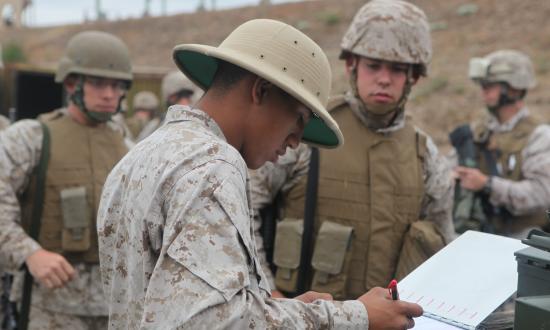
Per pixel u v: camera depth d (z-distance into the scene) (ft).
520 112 14.65
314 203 8.61
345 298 8.63
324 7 88.84
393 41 8.43
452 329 5.46
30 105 25.39
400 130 9.06
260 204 8.60
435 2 79.20
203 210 4.29
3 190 9.65
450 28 71.87
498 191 13.80
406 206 8.84
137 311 4.64
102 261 5.23
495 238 6.40
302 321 4.48
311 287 8.63
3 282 10.42
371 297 4.93
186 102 22.59
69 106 10.83
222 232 4.26
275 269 8.94
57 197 10.25
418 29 8.61
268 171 8.54
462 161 14.96
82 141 10.62
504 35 66.49
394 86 8.61
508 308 6.01
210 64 5.87
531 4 71.05
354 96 8.98
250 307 4.17
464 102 52.37
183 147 4.59
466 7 74.28
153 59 88.48
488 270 5.97
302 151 8.64
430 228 8.73
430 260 6.40
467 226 14.17
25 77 25.25
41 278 9.31
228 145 4.71
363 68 8.70
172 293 4.10
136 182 4.74
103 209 5.17
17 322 10.26
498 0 74.13
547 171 13.80
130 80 11.09
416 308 4.90
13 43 81.56
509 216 14.07
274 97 5.01
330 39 78.33
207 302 4.01
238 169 4.60
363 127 8.91
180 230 4.28
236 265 4.23
